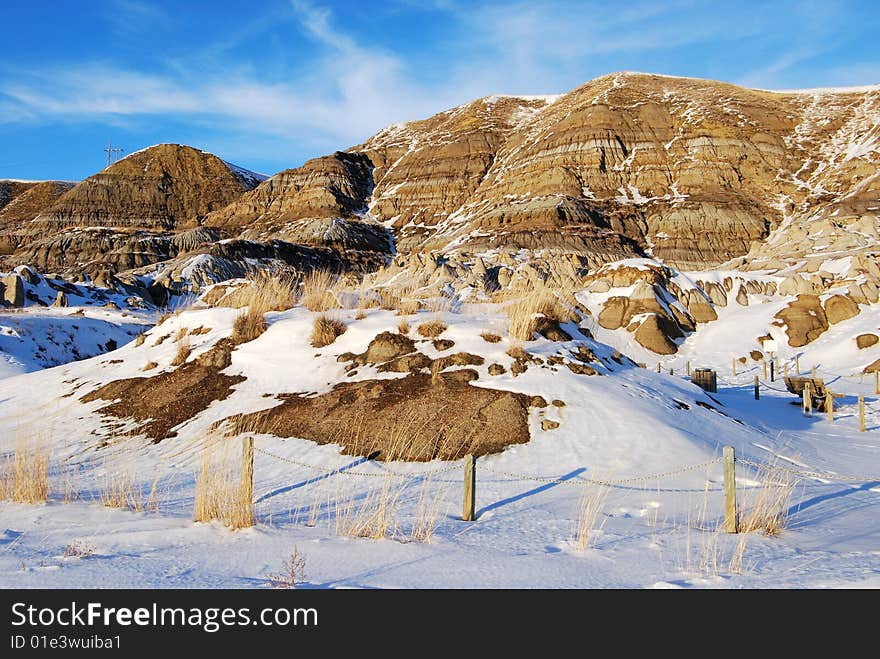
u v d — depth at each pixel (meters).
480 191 125.62
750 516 8.12
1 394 18.05
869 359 29.05
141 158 180.25
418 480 10.55
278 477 10.79
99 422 14.79
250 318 17.62
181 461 12.12
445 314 17.59
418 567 6.09
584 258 66.19
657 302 36.72
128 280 63.22
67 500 9.21
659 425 12.28
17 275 46.47
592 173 111.00
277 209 133.62
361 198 138.88
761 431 14.94
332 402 13.58
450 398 13.15
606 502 9.33
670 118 123.62
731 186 105.00
